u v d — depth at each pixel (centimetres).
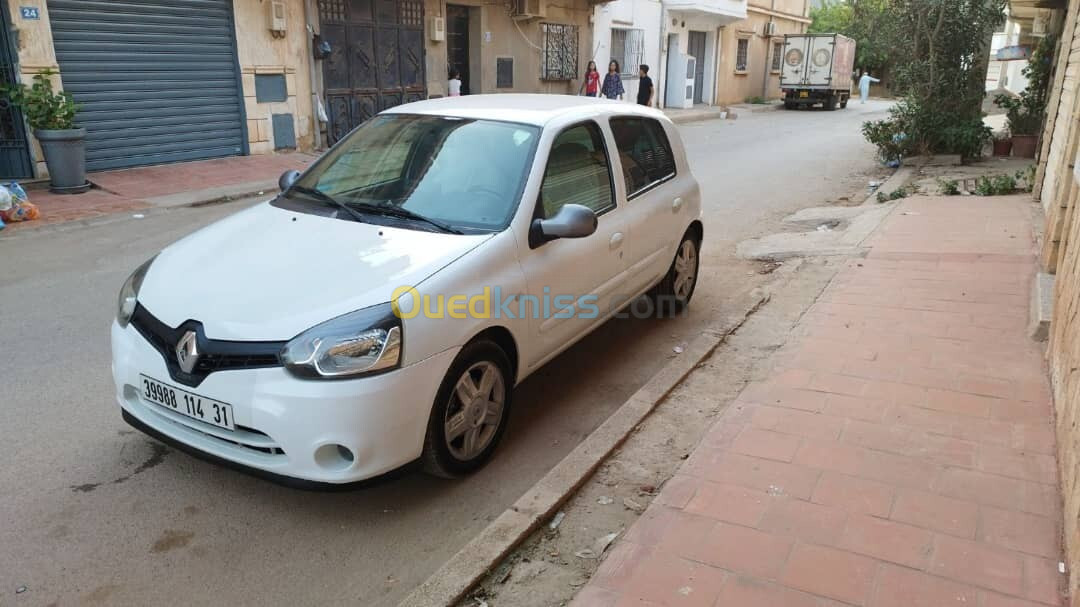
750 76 3269
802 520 318
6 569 300
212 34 1262
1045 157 936
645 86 2059
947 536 306
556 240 409
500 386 375
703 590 278
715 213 990
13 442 393
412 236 369
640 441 394
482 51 1809
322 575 303
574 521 330
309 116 1437
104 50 1125
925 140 1362
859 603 270
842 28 4184
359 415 303
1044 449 369
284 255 357
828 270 685
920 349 493
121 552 312
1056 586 277
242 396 306
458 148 422
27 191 1027
